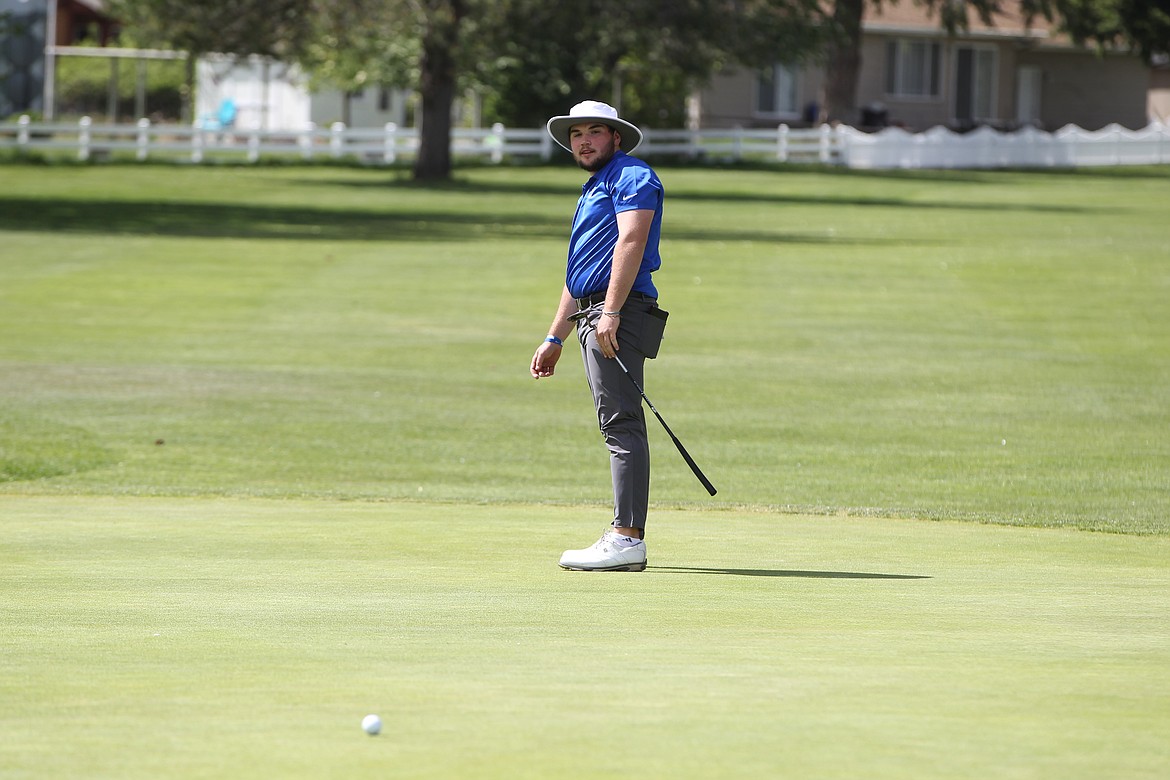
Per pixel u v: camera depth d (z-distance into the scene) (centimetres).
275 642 1672
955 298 7425
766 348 6069
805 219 11344
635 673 1499
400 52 16938
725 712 1327
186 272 7938
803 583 2166
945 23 18688
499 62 16912
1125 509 3272
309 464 3862
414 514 2989
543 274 8062
